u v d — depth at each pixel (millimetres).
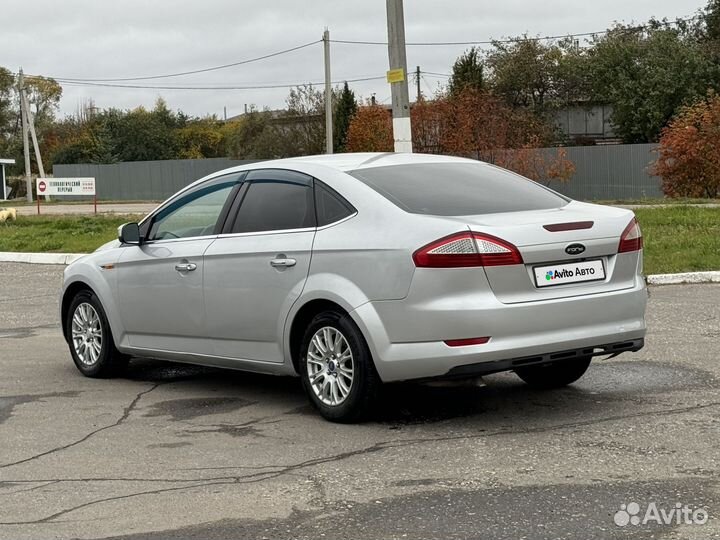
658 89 48344
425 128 41906
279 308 6574
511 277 5809
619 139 52906
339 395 6305
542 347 5844
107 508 4773
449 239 5773
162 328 7523
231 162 57219
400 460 5406
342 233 6270
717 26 54562
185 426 6395
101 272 7996
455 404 6703
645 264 13492
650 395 6688
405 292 5859
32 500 4938
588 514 4418
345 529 4359
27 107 58469
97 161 75312
